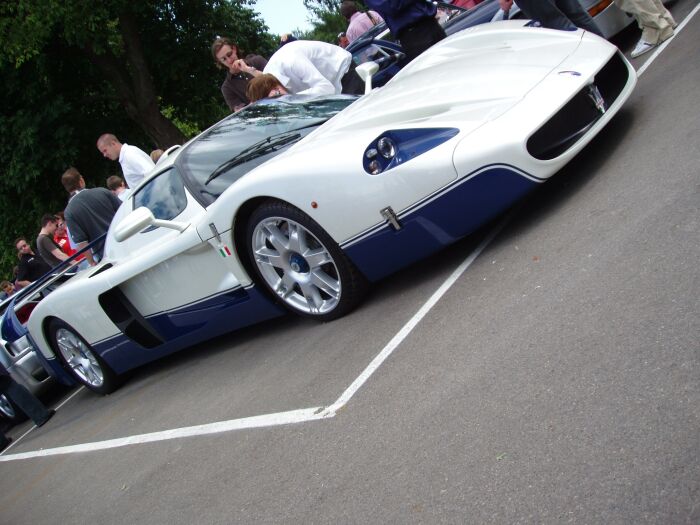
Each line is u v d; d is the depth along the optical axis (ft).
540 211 11.48
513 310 8.87
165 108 69.67
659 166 10.42
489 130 10.15
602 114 11.47
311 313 12.91
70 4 52.54
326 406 9.61
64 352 18.89
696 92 12.66
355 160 10.86
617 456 5.66
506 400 7.19
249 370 13.08
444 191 10.34
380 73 23.34
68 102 59.26
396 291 11.98
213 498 9.05
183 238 13.70
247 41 69.31
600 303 7.86
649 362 6.49
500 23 15.67
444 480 6.60
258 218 12.41
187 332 15.61
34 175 57.52
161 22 63.57
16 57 54.03
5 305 23.53
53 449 16.52
